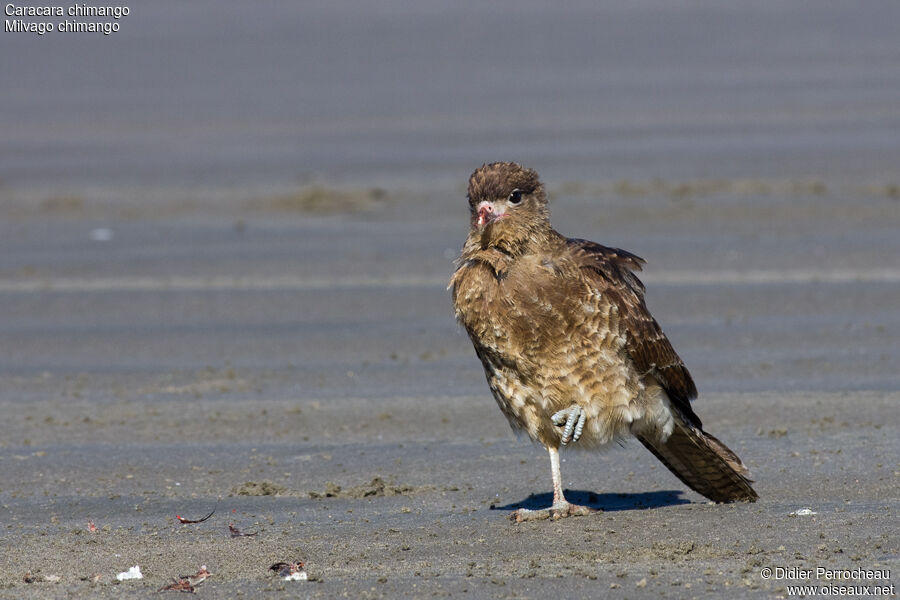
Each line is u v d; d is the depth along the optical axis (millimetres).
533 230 9531
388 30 62406
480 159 29547
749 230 20781
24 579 8016
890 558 7922
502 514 9547
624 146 30422
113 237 22297
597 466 11055
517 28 61562
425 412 12562
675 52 51281
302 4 75312
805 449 10922
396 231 21906
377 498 10156
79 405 13102
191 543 8820
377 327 15898
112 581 7965
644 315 9680
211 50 56844
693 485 10117
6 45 58781
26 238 22469
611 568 8000
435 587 7734
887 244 19359
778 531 8625
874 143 29109
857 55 48219
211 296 17734
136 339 15672
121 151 33250
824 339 14547
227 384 13703
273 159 30922
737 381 13148
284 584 7855
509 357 9453
